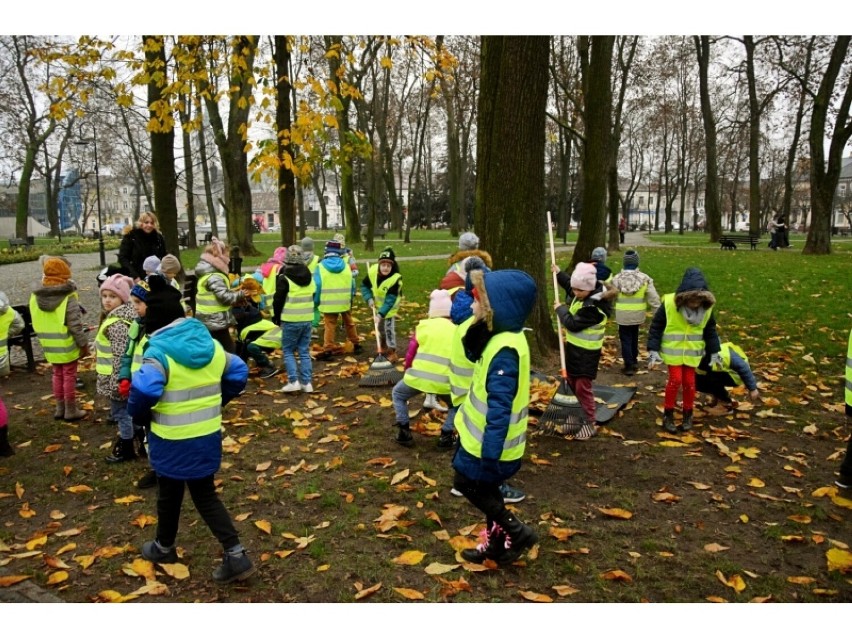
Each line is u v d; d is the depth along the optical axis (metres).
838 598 3.63
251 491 4.96
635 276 8.23
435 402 6.80
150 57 12.58
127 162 51.44
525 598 3.59
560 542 4.18
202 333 3.78
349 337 9.53
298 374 8.25
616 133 25.58
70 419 6.64
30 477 5.30
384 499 4.81
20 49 34.03
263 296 11.07
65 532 4.33
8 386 8.09
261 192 102.19
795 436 6.16
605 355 9.48
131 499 4.82
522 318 3.71
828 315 11.88
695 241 39.47
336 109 10.88
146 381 3.54
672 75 31.84
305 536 4.27
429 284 16.52
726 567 3.90
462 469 3.73
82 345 6.55
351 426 6.45
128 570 3.84
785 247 30.19
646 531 4.34
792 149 35.94
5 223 74.81
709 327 6.17
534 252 8.27
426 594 3.64
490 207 8.28
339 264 9.16
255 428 6.35
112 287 5.57
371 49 22.22
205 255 7.77
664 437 6.12
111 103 28.81
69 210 78.69
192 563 3.96
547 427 6.11
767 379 8.05
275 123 11.62
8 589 3.69
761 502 4.80
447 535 4.23
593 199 15.91
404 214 70.88
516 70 7.82
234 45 11.23
